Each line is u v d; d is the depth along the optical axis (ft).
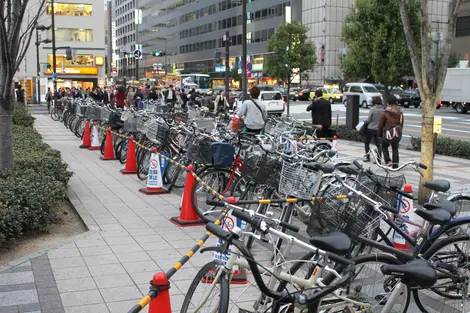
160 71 365.61
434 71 30.14
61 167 31.55
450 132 77.41
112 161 45.57
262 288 12.35
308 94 173.37
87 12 202.39
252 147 26.50
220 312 11.84
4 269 19.42
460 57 177.37
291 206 20.98
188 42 331.77
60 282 18.21
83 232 24.91
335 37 223.30
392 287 13.75
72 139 62.95
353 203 16.28
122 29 501.97
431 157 29.50
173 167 33.06
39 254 21.11
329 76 222.28
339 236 12.12
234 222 16.85
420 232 17.93
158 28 388.78
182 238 23.44
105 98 98.58
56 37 200.03
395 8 57.31
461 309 15.71
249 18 256.93
